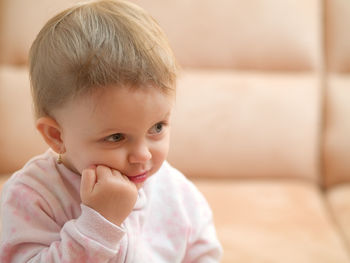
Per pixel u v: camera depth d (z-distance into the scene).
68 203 1.11
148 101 0.96
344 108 2.61
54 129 1.06
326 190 2.61
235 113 2.47
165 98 0.99
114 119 0.96
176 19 2.49
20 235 1.06
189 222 1.29
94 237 1.00
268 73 2.59
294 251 1.95
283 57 2.57
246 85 2.52
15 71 2.47
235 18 2.52
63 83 0.97
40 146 2.38
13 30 2.46
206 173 2.46
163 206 1.27
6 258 1.08
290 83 2.57
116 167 1.03
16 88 2.42
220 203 2.26
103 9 1.03
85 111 0.97
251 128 2.46
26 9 2.46
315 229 2.10
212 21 2.51
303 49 2.57
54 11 2.41
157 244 1.23
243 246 1.95
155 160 1.05
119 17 1.01
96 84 0.94
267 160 2.47
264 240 2.00
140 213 1.21
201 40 2.51
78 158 1.04
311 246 1.98
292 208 2.25
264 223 2.12
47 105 1.02
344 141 2.58
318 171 2.62
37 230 1.07
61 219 1.10
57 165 1.15
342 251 1.97
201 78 2.52
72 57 0.96
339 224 2.21
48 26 1.04
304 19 2.58
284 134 2.48
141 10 1.08
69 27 1.00
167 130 1.05
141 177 1.07
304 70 2.62
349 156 2.57
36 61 1.02
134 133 0.98
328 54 2.69
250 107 2.48
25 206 1.08
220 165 2.46
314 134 2.56
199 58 2.52
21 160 2.38
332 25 2.68
